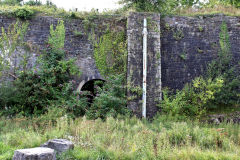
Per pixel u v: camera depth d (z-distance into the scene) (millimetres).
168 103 12164
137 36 13055
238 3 21125
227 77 13594
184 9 16078
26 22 12914
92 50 13445
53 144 6859
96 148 7043
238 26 14195
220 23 14148
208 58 13922
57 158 6363
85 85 15641
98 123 9836
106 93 12258
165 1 16766
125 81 12930
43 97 11969
